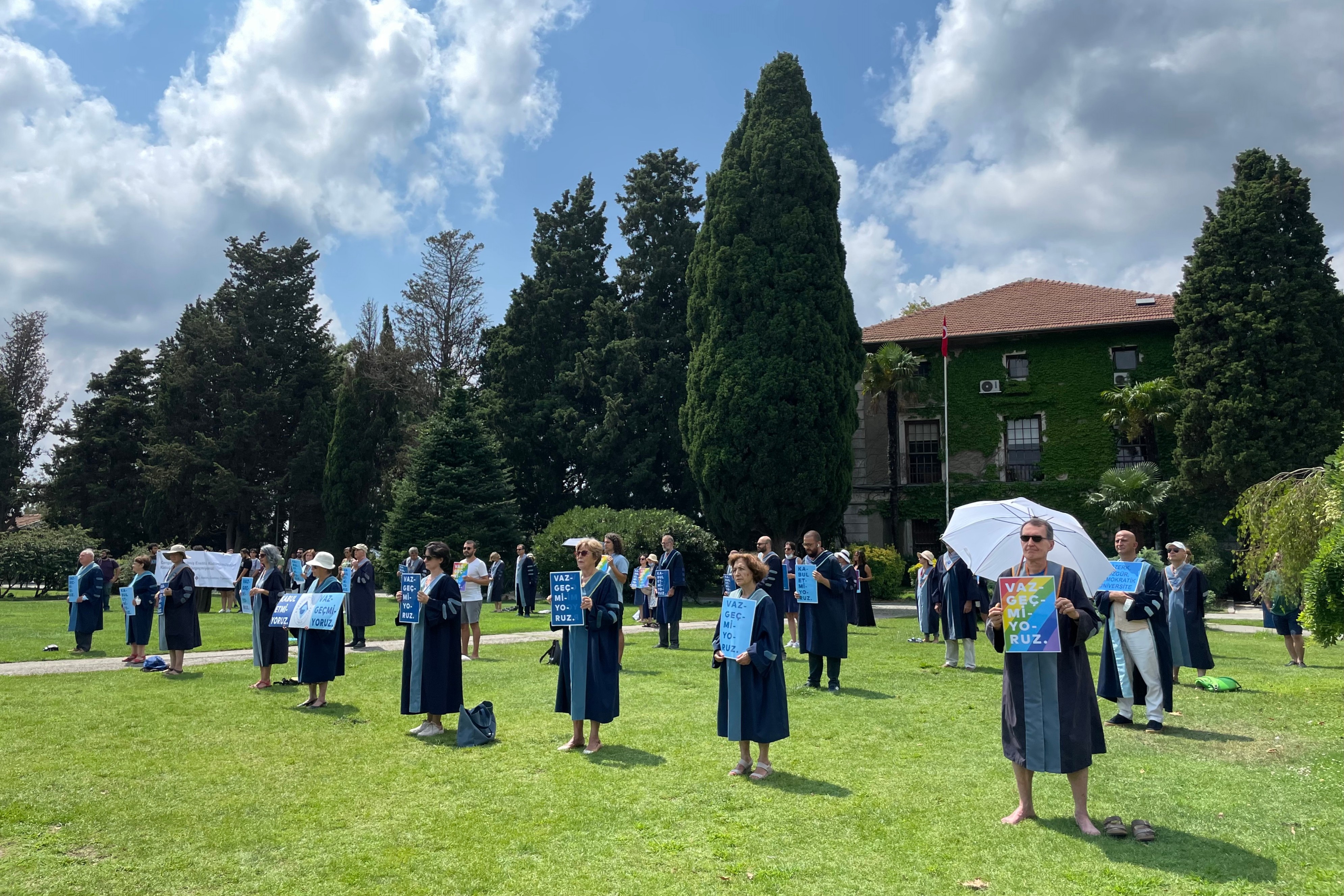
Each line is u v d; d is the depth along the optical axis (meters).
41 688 11.02
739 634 6.86
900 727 8.71
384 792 6.54
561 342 44.91
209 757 7.59
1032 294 40.28
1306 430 29.91
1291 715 9.20
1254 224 31.66
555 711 8.80
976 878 4.82
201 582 24.25
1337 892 4.59
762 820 5.85
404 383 51.66
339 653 10.17
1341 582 9.38
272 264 53.38
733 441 31.20
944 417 37.31
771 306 31.52
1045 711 5.52
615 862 5.12
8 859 5.18
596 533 28.47
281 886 4.80
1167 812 5.94
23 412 58.22
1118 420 34.31
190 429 50.47
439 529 35.28
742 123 34.25
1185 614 11.46
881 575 30.22
